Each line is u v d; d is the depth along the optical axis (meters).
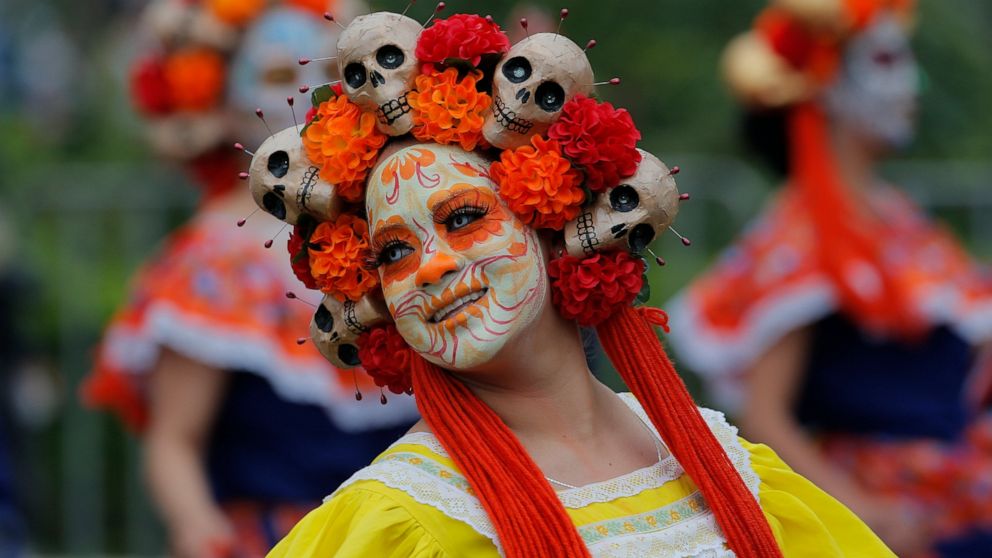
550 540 7.11
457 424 7.36
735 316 13.77
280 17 12.99
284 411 12.53
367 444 12.75
